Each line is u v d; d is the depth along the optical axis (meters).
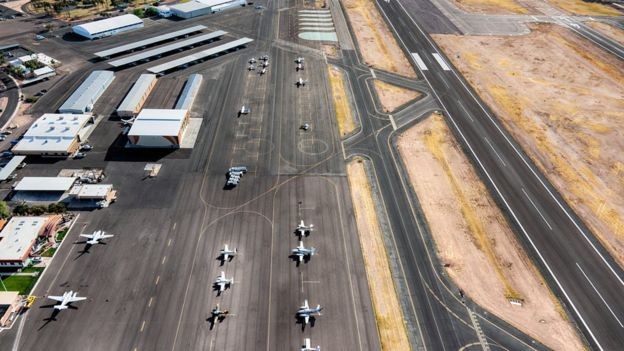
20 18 163.12
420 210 84.06
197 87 120.50
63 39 146.38
